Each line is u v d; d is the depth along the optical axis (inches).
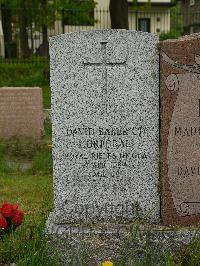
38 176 140.3
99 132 86.0
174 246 82.7
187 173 86.0
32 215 97.3
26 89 187.2
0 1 442.0
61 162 86.7
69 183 87.0
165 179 86.0
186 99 84.3
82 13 446.6
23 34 431.5
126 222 87.4
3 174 141.9
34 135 187.2
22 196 118.3
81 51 84.2
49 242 82.7
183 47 83.0
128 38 84.0
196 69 83.6
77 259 81.4
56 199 87.4
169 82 83.7
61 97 85.2
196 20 597.6
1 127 188.2
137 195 87.3
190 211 86.7
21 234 85.5
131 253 78.0
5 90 187.5
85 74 84.7
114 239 83.0
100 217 87.6
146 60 84.4
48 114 217.9
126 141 86.2
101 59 84.4
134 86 85.0
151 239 82.8
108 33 83.8
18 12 433.4
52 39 84.0
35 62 350.3
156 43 84.0
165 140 85.1
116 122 85.7
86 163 86.6
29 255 78.0
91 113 85.5
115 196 87.3
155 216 87.6
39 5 433.7
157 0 576.4
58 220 87.2
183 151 85.5
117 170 86.7
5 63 346.0
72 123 85.7
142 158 86.7
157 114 85.7
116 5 334.3
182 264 79.2
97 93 85.2
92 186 87.1
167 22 587.8
